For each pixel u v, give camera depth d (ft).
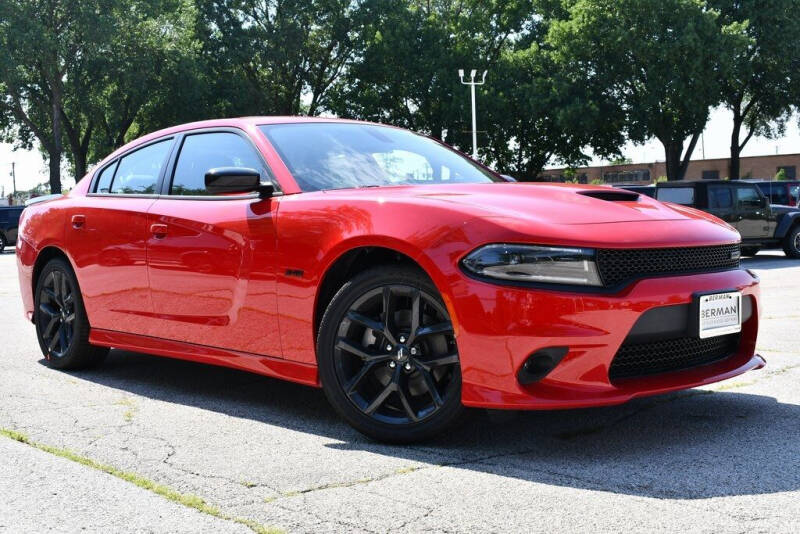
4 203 134.10
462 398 9.04
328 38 143.43
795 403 11.33
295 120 12.89
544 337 8.63
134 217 13.15
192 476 8.47
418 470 8.59
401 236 9.41
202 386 13.43
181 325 12.30
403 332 9.64
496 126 134.10
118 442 9.89
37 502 7.69
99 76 124.26
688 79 106.83
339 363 10.00
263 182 11.53
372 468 8.70
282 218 10.77
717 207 49.73
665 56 104.58
